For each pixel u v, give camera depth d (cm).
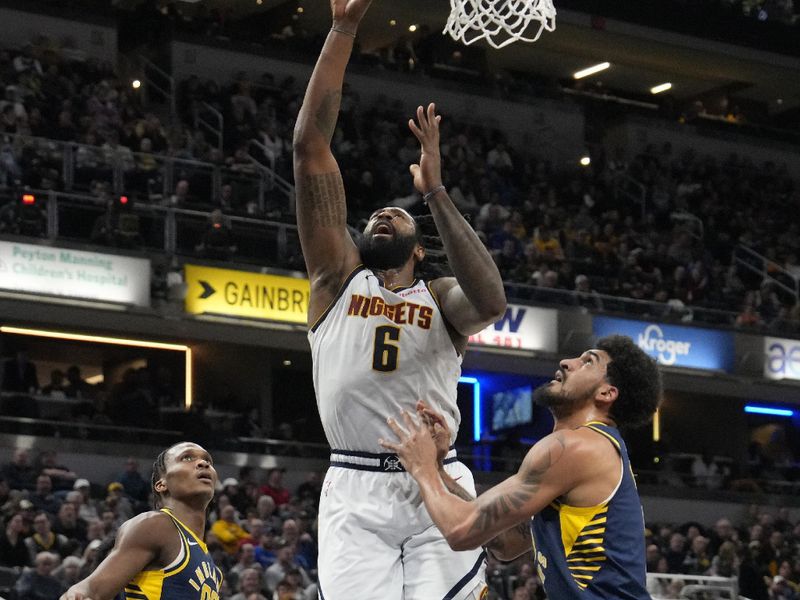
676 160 3381
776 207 3378
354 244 572
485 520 503
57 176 2164
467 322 552
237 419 2255
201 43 2942
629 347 532
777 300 2906
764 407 3023
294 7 3322
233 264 2216
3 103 2341
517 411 2605
